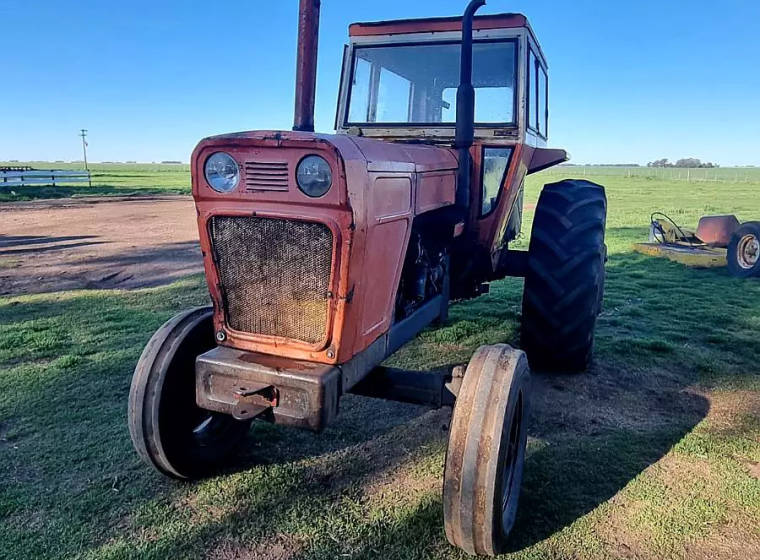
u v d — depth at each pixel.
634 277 7.68
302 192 2.00
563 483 2.74
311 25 2.44
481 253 3.86
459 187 3.02
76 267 8.00
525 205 20.39
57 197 22.91
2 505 2.52
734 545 2.33
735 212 17.94
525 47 3.62
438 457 2.99
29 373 3.98
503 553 2.27
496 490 2.08
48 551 2.24
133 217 15.28
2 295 6.30
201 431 2.78
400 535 2.36
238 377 2.17
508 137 3.67
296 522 2.44
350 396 3.74
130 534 2.36
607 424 3.35
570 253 3.75
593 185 4.20
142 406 2.49
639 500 2.61
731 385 3.93
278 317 2.21
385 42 3.85
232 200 2.12
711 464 2.92
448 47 3.72
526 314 3.88
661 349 4.61
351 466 2.90
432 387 2.46
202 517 2.47
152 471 2.82
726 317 5.60
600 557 2.25
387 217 2.27
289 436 3.19
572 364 3.94
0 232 11.86
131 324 5.14
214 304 2.31
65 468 2.83
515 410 2.28
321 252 2.07
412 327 2.89
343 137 2.12
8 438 3.11
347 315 2.12
